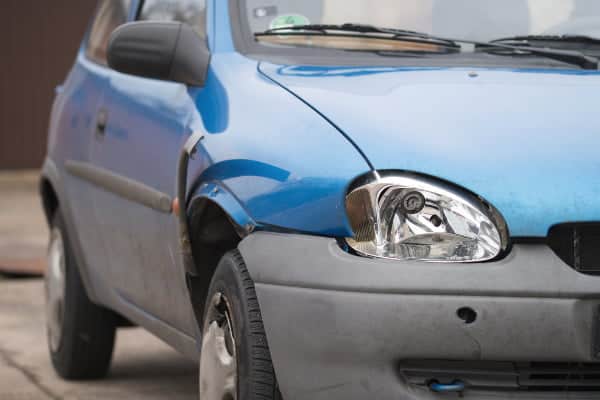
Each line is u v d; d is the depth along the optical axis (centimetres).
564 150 484
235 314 511
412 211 471
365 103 512
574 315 459
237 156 524
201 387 553
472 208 468
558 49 595
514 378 471
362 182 477
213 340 540
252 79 561
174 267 615
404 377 468
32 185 2217
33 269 1309
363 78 543
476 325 457
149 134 643
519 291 458
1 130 2402
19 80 2405
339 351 467
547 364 471
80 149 768
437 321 457
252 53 593
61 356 811
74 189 780
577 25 618
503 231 466
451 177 473
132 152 669
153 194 629
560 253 470
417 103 511
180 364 874
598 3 629
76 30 2428
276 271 484
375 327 460
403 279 459
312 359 475
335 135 495
